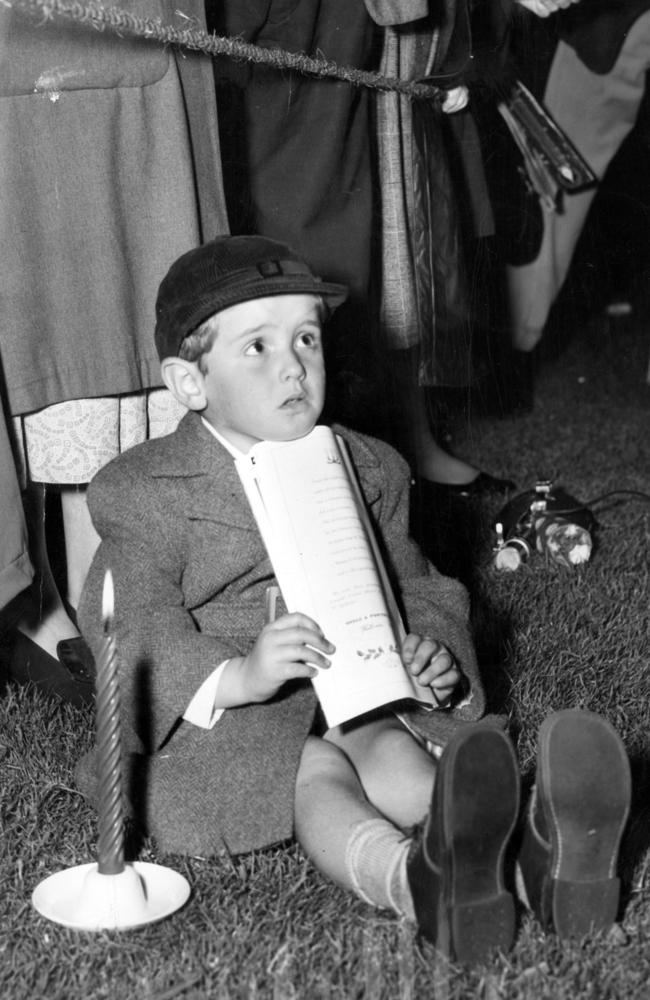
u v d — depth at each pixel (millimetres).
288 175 2799
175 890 1847
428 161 3189
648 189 5520
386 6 2748
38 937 1741
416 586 2236
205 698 1970
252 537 2062
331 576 1961
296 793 1925
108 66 2256
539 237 4758
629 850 1969
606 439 4910
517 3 3578
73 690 2512
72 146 2258
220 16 2650
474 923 1641
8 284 2234
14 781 2174
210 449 2084
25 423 2434
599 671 2717
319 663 1901
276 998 1604
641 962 1683
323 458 2033
